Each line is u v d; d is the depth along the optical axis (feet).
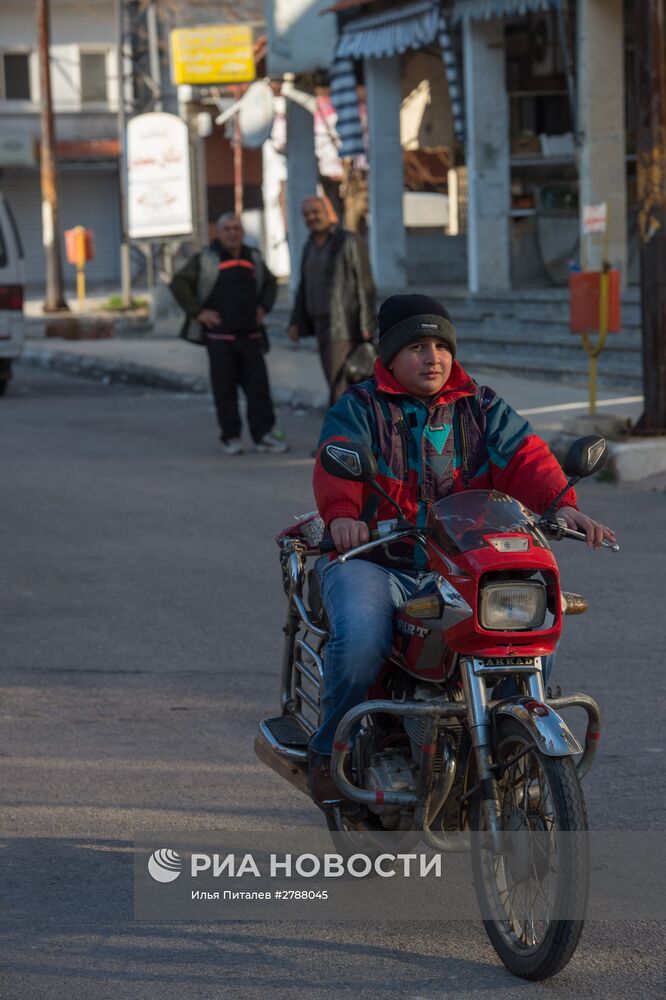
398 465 17.04
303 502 43.11
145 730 23.63
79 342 109.60
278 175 144.77
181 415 66.59
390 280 89.30
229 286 52.01
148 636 29.25
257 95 103.09
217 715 24.34
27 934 16.38
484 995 14.74
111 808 20.27
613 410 53.67
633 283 76.84
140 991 14.97
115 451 54.75
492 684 15.83
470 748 15.96
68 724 23.99
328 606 16.67
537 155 81.35
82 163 203.92
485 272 80.07
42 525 40.68
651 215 44.70
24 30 201.98
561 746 14.28
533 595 14.89
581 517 16.20
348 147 87.71
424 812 15.89
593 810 19.66
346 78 87.10
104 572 34.83
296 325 50.60
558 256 82.38
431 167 119.85
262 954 15.85
